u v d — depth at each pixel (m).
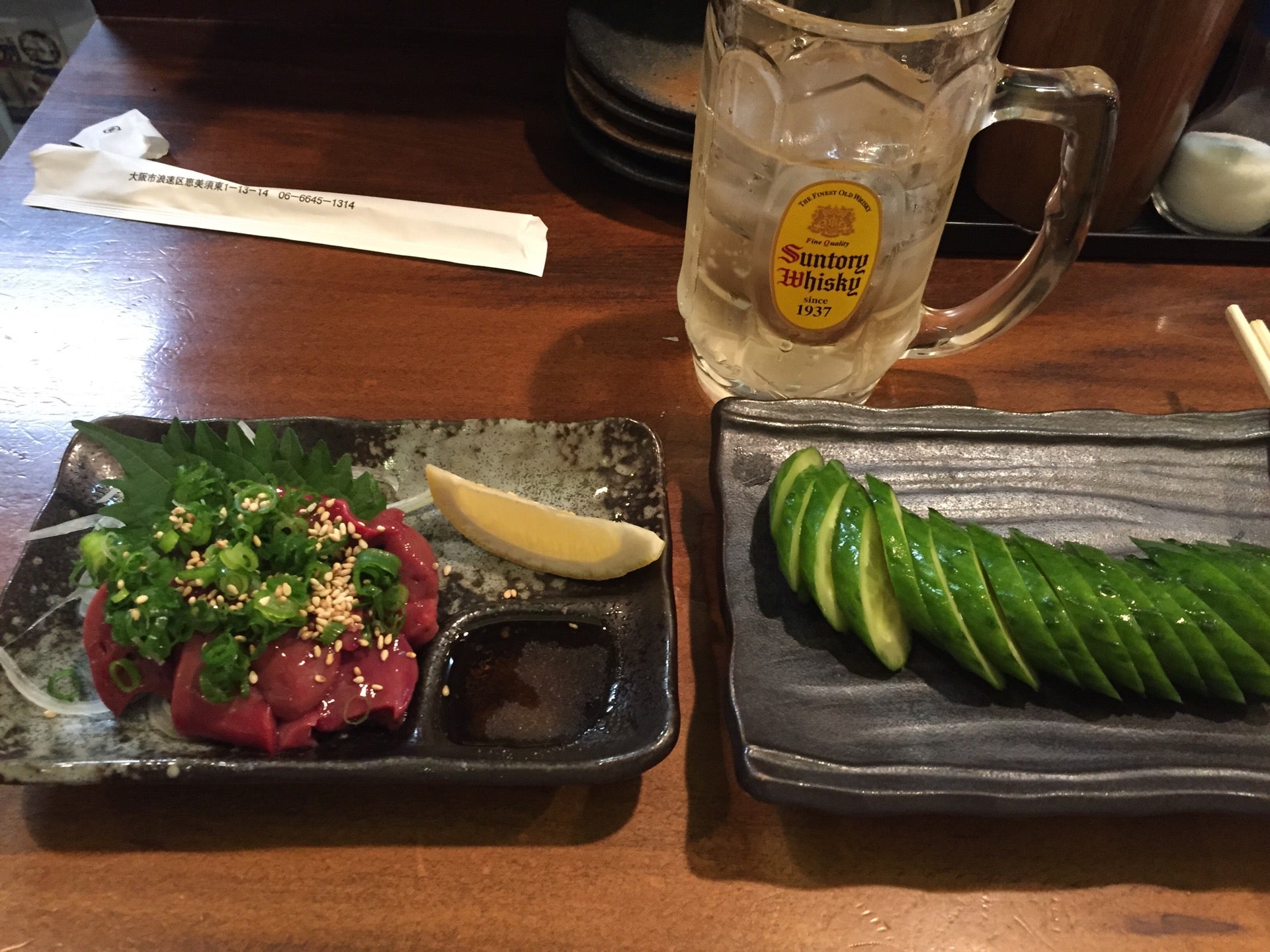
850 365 0.33
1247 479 0.34
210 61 0.50
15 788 0.27
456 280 0.42
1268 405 0.38
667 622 0.29
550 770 0.26
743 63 0.29
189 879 0.26
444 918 0.25
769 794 0.25
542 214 0.44
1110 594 0.28
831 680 0.28
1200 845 0.27
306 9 0.53
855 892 0.26
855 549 0.28
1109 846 0.27
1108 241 0.43
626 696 0.29
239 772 0.25
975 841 0.27
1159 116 0.38
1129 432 0.34
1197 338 0.40
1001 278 0.42
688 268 0.35
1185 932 0.26
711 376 0.37
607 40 0.44
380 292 0.41
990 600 0.28
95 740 0.27
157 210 0.43
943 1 0.32
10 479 0.33
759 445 0.33
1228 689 0.28
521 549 0.31
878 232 0.29
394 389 0.37
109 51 0.50
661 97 0.41
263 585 0.27
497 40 0.53
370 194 0.44
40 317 0.39
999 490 0.33
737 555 0.31
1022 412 0.35
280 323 0.39
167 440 0.30
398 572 0.29
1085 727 0.28
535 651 0.30
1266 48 0.39
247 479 0.30
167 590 0.27
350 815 0.27
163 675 0.27
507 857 0.26
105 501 0.31
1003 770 0.26
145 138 0.44
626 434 0.34
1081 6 0.37
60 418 0.35
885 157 0.29
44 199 0.43
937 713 0.28
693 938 0.25
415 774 0.26
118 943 0.25
